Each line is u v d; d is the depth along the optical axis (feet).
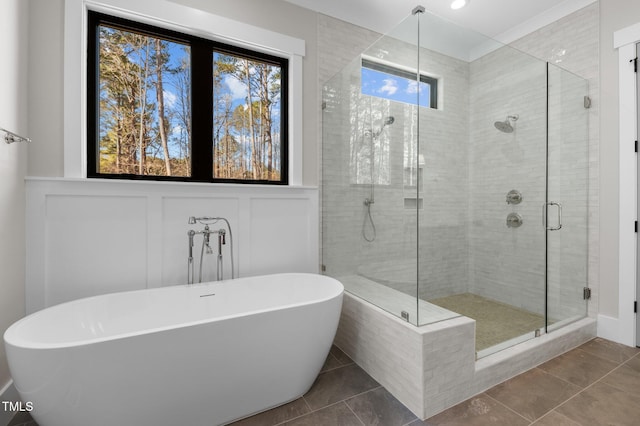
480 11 8.64
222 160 7.45
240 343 4.47
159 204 6.48
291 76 7.88
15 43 4.96
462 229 6.77
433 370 4.81
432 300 6.03
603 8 7.55
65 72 5.65
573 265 7.77
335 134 7.97
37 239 5.41
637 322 7.05
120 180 6.06
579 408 4.90
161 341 3.89
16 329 4.10
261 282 6.88
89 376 3.58
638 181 7.02
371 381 5.86
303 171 8.13
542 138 7.21
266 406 4.95
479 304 7.26
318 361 5.41
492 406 4.99
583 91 7.88
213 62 7.30
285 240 7.93
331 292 6.44
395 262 5.85
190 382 4.20
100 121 6.25
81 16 5.77
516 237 7.62
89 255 5.88
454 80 6.35
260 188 7.57
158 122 6.77
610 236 7.50
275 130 8.09
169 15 6.44
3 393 4.61
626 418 4.65
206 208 6.98
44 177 5.38
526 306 7.39
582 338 7.31
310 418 4.77
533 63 7.32
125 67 6.48
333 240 8.04
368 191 6.73
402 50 5.97
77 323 5.04
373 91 6.64
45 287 5.52
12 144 4.91
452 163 6.49
